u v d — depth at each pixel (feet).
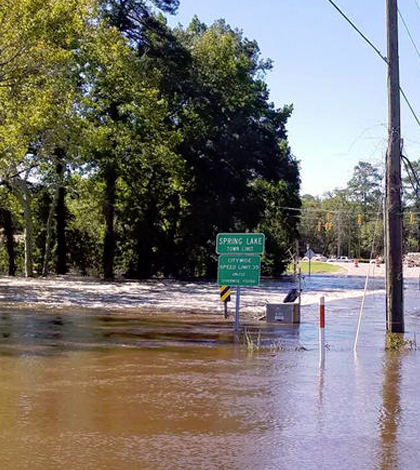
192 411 25.14
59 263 168.35
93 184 150.41
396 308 51.49
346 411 25.55
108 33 130.21
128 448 20.16
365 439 21.63
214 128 160.86
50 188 153.69
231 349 42.60
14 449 19.85
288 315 61.26
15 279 136.77
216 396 27.91
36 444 20.40
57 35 91.97
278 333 52.85
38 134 119.24
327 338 49.67
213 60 163.02
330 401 27.27
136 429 22.39
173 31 165.37
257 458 19.38
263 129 178.29
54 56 91.91
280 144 197.88
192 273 179.42
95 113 139.13
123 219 164.35
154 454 19.58
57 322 56.65
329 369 35.17
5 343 42.78
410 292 124.16
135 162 149.48
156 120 136.77
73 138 120.37
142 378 31.65
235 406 26.09
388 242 51.78
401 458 19.60
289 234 207.51
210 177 160.25
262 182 186.39
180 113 157.99
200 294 105.19
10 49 88.17
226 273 54.70
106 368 34.24
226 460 19.13
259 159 175.83
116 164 142.72
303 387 30.14
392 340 47.03
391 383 31.37
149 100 135.44
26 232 146.41
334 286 144.46
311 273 229.86
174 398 27.37
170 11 147.13
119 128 139.85
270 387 30.04
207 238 169.07
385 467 18.72
